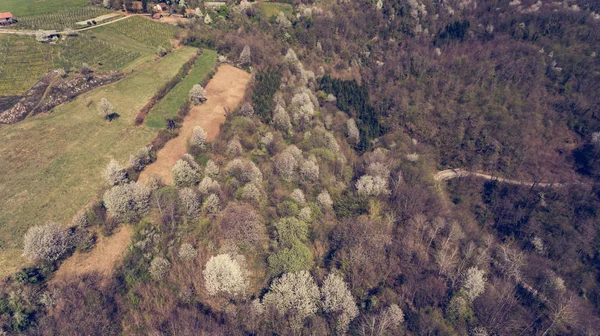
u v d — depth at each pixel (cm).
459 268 11494
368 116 17675
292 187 12700
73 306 8212
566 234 14025
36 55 16475
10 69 15525
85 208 10062
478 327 10144
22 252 8856
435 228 12700
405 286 10900
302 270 9956
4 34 17638
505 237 14238
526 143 17612
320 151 14100
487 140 17800
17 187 10350
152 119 13562
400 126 18762
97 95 14225
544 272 12400
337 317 9556
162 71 16175
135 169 11412
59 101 13988
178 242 10012
